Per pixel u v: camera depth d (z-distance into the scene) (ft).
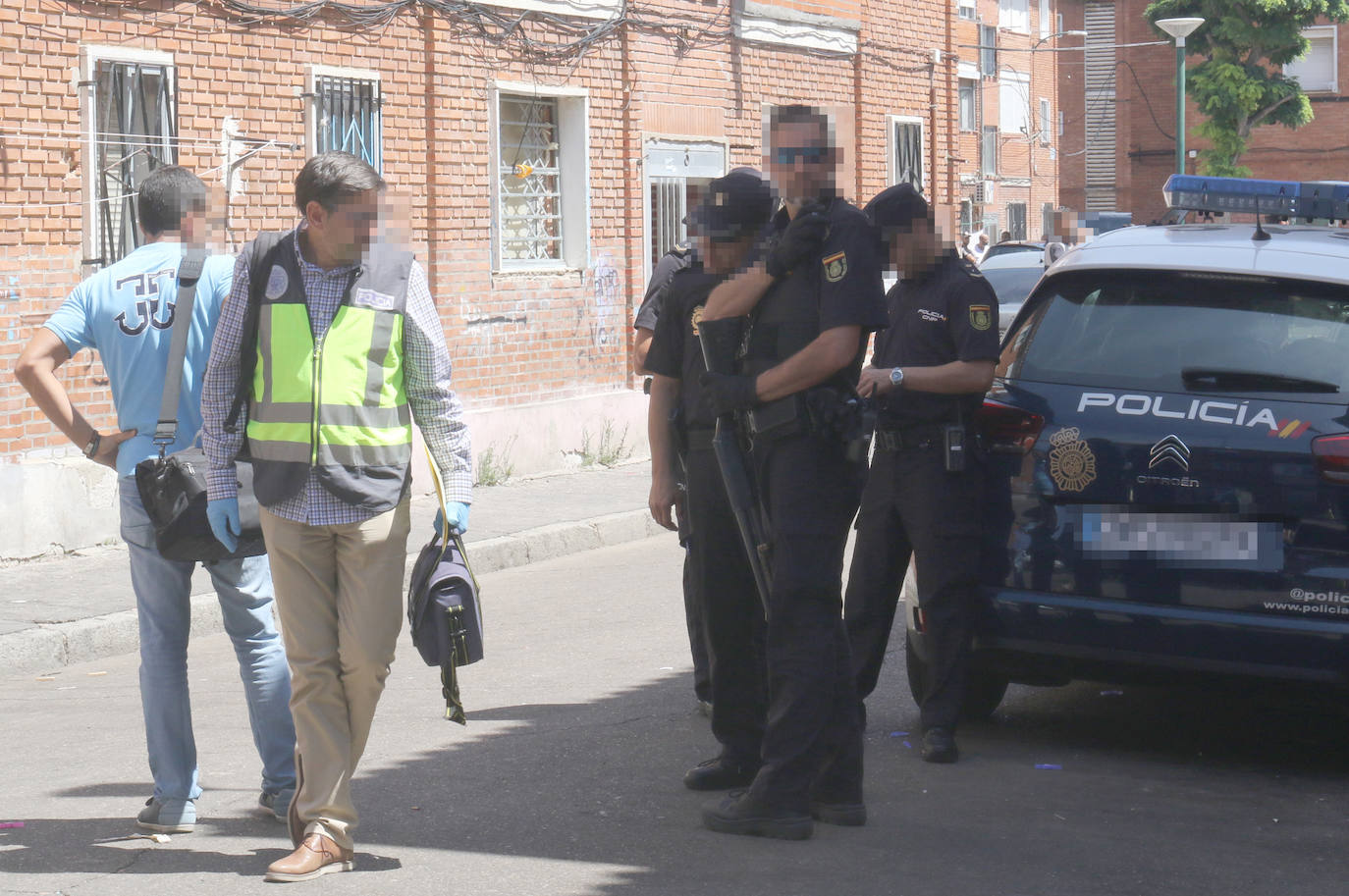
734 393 14.74
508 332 43.93
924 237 17.97
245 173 36.22
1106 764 18.20
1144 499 17.28
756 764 16.99
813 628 15.11
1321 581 16.46
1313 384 16.97
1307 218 22.04
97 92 32.89
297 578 14.15
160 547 14.55
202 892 13.92
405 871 14.42
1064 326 18.47
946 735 18.19
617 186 47.75
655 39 48.67
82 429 15.19
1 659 24.89
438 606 14.23
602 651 25.12
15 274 31.14
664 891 13.87
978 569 18.04
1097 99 143.13
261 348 13.97
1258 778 17.66
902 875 14.30
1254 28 118.11
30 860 14.90
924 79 64.75
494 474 42.55
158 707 15.53
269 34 36.70
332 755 14.35
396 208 14.35
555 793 16.94
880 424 18.04
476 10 42.14
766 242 15.35
